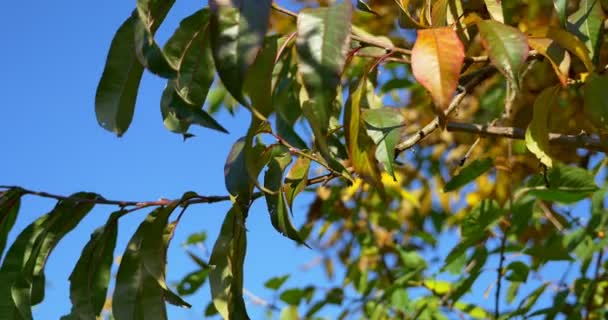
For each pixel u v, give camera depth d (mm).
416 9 1356
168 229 1378
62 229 1409
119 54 1290
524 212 1774
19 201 1412
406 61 1259
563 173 1693
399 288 1976
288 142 1353
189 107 1196
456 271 1787
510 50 1159
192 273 2113
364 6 1343
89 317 1397
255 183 1235
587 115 1253
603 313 2057
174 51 1280
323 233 2414
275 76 1340
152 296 1371
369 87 1480
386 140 1264
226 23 1122
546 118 1267
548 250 1794
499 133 1373
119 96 1296
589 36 1258
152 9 1243
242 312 1331
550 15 1938
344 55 1123
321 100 1119
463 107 2061
